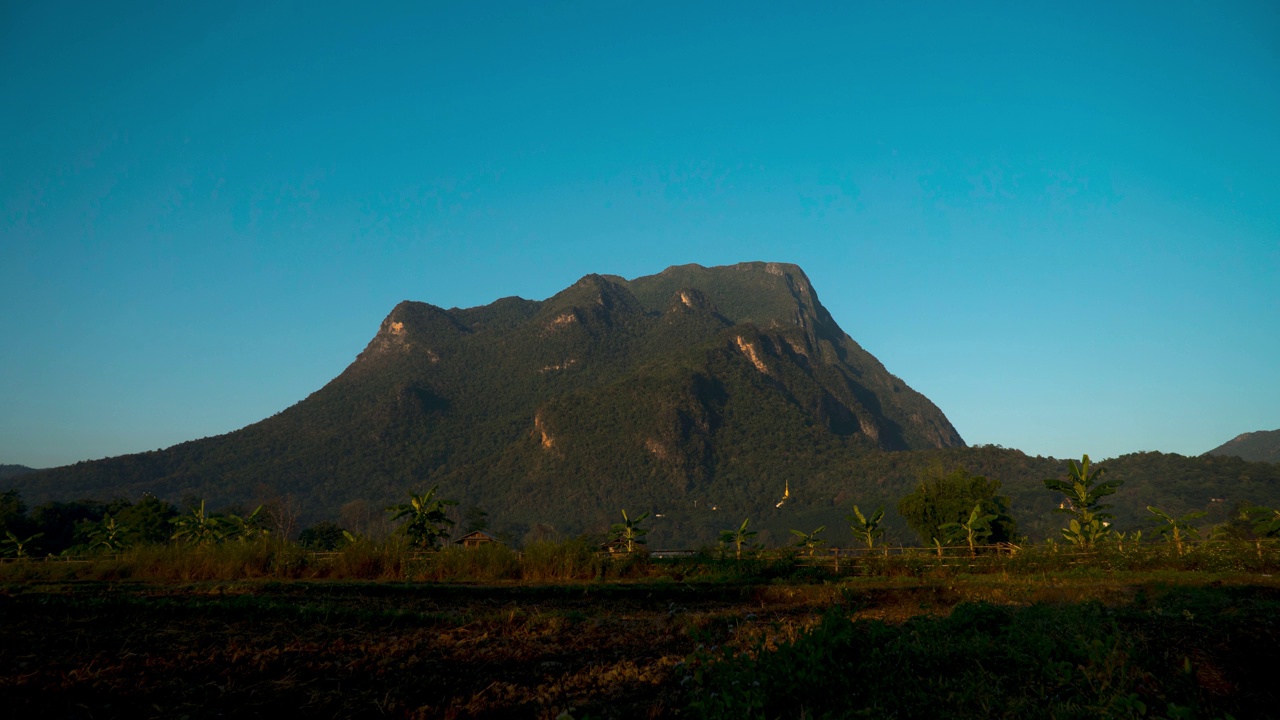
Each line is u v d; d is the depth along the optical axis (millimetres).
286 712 6371
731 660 6352
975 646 6746
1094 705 4980
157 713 6164
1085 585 18797
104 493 178250
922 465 150750
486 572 22969
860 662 6465
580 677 7652
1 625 9672
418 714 6438
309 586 18453
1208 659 6195
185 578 21438
